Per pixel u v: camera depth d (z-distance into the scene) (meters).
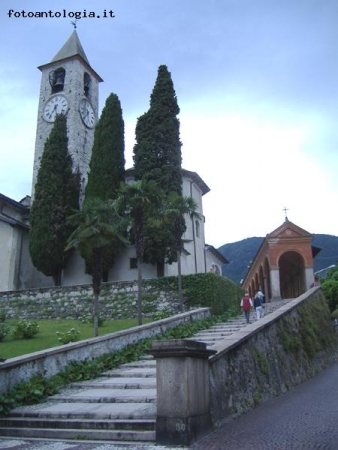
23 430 8.75
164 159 31.77
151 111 33.12
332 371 19.27
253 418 9.34
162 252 29.44
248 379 11.18
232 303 28.38
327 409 9.86
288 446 6.77
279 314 16.80
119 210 23.48
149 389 11.00
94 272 20.98
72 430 8.35
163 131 32.41
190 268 35.44
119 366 14.59
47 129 40.62
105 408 9.18
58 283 32.62
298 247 39.97
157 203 23.52
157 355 7.96
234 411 9.59
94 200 22.17
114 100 35.09
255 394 11.23
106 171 32.84
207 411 8.23
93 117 42.81
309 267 39.34
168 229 29.45
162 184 30.75
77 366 13.33
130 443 7.59
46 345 17.88
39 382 11.33
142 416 8.36
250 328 13.22
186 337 18.86
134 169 32.47
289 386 14.38
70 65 41.78
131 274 31.23
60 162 34.44
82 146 39.94
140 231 23.12
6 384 10.70
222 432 8.10
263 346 13.55
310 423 8.41
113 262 31.11
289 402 11.31
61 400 10.59
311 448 6.59
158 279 26.88
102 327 23.11
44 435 8.51
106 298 27.31
